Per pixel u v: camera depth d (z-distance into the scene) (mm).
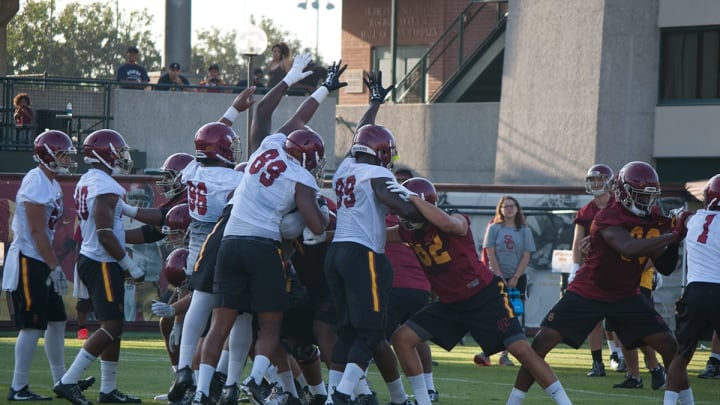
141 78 78500
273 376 32219
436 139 86562
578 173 75312
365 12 107438
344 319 28109
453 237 28328
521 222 50188
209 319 30969
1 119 74688
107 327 31422
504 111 79938
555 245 63312
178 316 31234
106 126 76000
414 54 104438
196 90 80188
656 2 74875
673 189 63000
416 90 89375
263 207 28000
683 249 61312
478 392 37875
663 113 74812
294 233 28156
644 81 75000
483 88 88312
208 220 30469
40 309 32281
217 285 28125
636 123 75062
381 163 28609
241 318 28953
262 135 33312
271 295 27875
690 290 30797
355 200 28000
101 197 31156
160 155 76875
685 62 74500
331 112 79750
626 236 29844
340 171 28500
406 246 33156
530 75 78125
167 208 33312
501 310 28703
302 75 34250
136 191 59625
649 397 37125
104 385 32281
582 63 75250
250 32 59781
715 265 30672
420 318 29438
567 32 76062
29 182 32062
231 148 30703
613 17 74312
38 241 31859
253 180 28156
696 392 39312
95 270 31469
